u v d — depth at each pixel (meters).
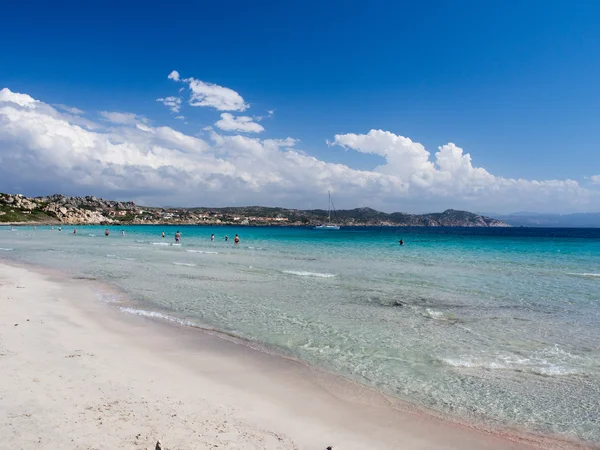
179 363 10.40
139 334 13.08
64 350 10.59
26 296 18.52
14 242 64.50
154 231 146.12
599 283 25.38
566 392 9.23
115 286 22.67
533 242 83.62
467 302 19.31
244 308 17.53
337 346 12.35
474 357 11.52
